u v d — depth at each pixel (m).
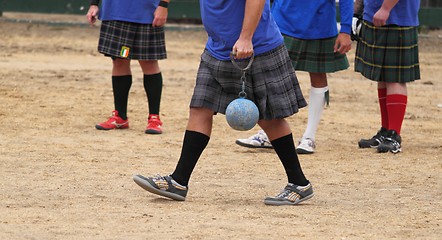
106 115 23.36
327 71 18.67
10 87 27.91
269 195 14.70
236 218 12.97
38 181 15.38
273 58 13.44
